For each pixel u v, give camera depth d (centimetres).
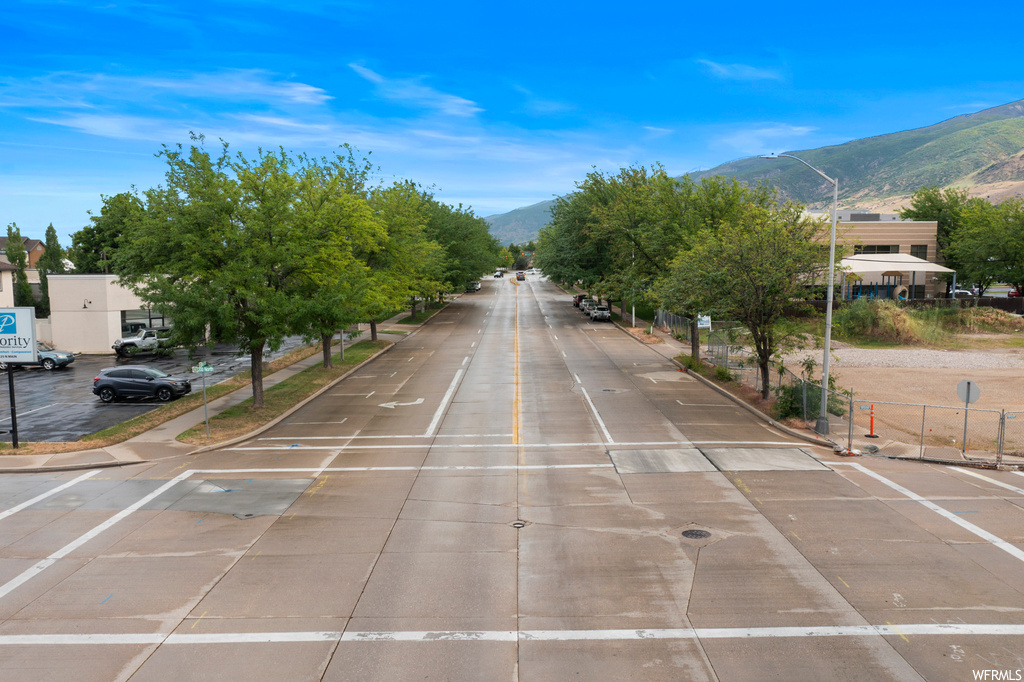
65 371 3712
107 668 884
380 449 2062
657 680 838
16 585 1139
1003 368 3509
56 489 1689
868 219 7988
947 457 1898
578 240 6425
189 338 2273
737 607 1030
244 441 2198
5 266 5400
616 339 5047
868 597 1058
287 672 867
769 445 2077
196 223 2422
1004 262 6119
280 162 2592
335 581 1139
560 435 2206
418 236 5116
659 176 3897
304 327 2541
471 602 1057
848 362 3706
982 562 1188
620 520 1421
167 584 1135
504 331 5594
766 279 2494
